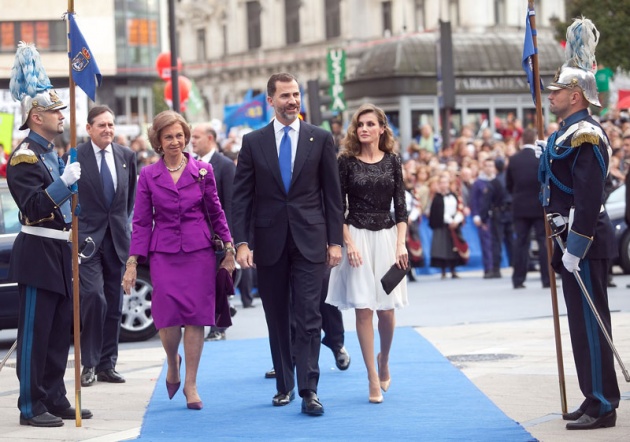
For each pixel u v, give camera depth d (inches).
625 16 2886.3
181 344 984.3
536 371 772.0
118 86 4921.3
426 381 751.7
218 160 916.6
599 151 584.4
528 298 1282.0
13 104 2004.2
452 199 1664.6
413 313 1179.3
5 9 4367.6
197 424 641.6
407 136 3117.6
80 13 4591.5
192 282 688.4
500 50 3230.8
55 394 660.7
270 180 673.6
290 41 6146.7
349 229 689.6
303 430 615.8
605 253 594.9
